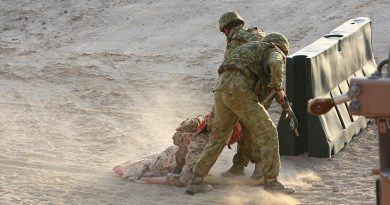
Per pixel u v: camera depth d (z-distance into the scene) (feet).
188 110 66.08
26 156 52.90
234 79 42.34
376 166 48.85
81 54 86.58
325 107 29.96
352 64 58.39
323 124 50.47
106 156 52.85
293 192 43.19
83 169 49.67
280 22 87.56
